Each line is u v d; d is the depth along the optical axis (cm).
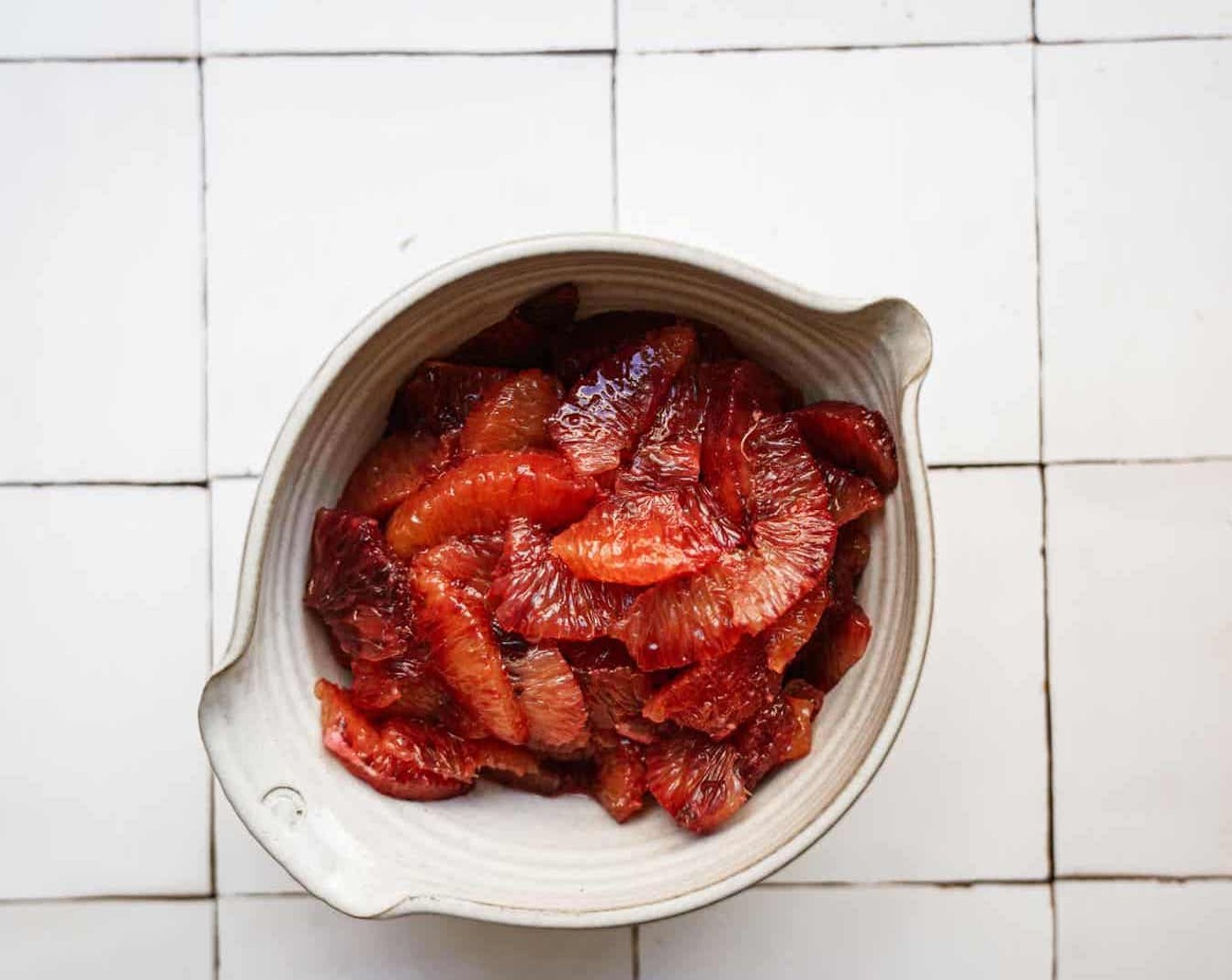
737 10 39
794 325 34
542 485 34
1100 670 39
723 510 34
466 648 34
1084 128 39
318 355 39
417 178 39
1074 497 39
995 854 40
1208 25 39
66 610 39
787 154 39
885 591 35
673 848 35
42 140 39
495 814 35
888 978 39
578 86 39
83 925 39
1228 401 39
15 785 39
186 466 39
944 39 39
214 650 39
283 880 39
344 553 34
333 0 39
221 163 39
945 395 39
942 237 39
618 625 34
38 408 39
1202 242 39
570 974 39
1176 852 40
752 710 34
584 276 35
